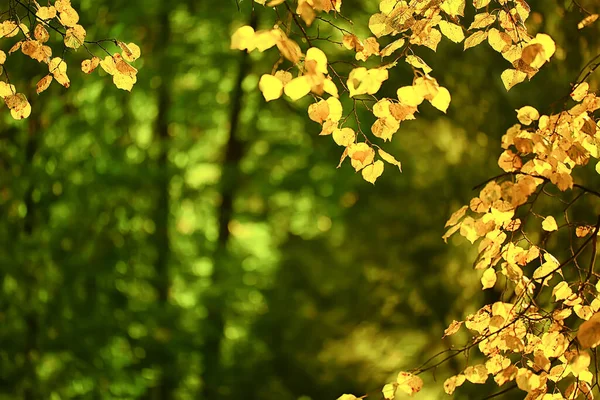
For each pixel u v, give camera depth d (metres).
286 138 10.52
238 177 10.56
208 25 10.48
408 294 10.45
